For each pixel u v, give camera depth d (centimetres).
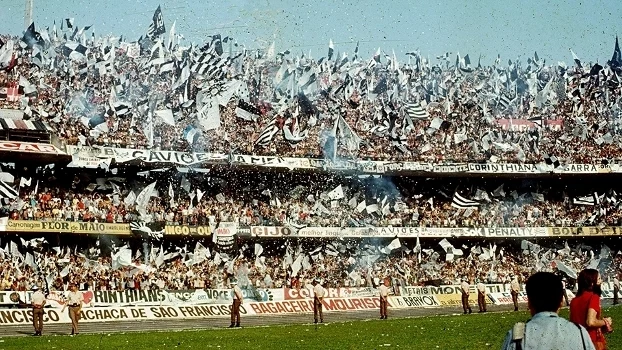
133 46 7575
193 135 6456
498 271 7519
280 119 7131
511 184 8125
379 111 7800
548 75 9325
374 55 8812
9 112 5784
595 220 8044
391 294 6538
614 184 8394
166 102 6838
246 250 6775
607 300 7050
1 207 5581
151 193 6316
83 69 6662
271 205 7025
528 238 7938
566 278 7600
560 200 8262
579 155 8131
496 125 8362
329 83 8206
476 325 4312
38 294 4088
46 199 5966
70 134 6106
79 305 4172
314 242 7062
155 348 3256
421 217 7562
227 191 6925
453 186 7900
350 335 3809
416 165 7412
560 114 8750
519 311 5650
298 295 6178
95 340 3669
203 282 6025
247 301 5944
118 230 6028
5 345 3428
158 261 6144
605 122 8544
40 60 6544
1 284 5203
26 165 6122
